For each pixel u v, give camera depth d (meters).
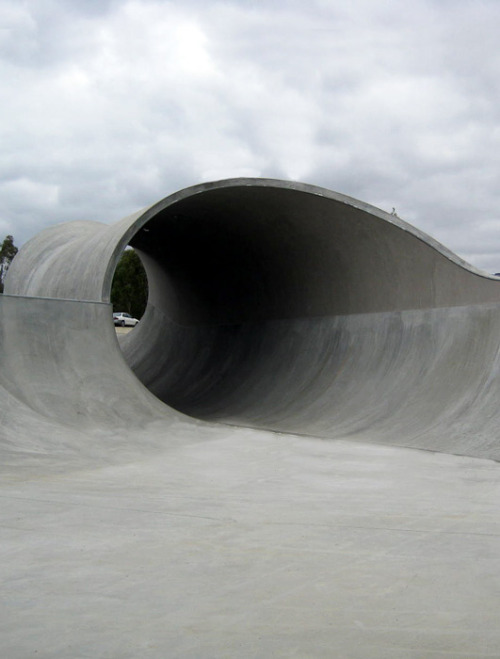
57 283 13.64
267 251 14.60
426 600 3.54
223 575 3.84
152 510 5.32
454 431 9.22
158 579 3.73
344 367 12.80
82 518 4.98
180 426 10.00
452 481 6.99
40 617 3.15
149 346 22.20
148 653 2.80
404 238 11.23
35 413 8.89
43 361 9.94
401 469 7.64
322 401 12.27
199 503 5.66
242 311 17.27
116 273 46.00
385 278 12.23
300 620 3.22
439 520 5.29
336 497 6.09
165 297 21.75
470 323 10.48
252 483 6.67
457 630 3.15
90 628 3.04
